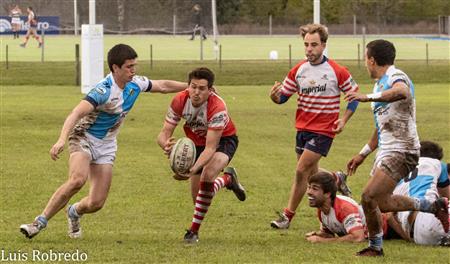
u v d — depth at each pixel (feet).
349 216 79.82
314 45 87.71
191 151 78.54
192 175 79.92
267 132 174.19
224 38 560.20
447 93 260.83
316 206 80.38
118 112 78.18
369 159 139.74
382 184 71.20
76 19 551.59
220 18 645.92
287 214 88.99
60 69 314.76
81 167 77.30
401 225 80.33
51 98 239.30
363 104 227.61
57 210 78.64
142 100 235.81
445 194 83.71
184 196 107.76
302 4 653.71
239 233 85.61
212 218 94.27
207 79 77.87
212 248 76.79
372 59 72.08
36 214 95.40
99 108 77.15
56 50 417.28
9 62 333.62
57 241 79.46
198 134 81.41
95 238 81.41
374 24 647.56
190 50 424.87
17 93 254.88
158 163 134.51
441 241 78.07
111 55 76.95
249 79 302.86
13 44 467.52
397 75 71.00
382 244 76.54
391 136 71.61
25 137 164.45
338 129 87.30
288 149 151.43
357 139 164.45
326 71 87.97
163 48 440.45
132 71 77.25
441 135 169.17
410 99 71.00
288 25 648.38
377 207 72.13
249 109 215.51
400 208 73.10
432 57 377.50
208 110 79.30
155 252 74.64
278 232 86.58
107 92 76.69
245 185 116.16
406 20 652.48
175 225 90.17
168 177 122.11
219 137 79.20
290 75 89.92
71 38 522.88
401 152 71.26
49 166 131.34
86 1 620.08
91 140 78.43
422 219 78.33
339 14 652.07
